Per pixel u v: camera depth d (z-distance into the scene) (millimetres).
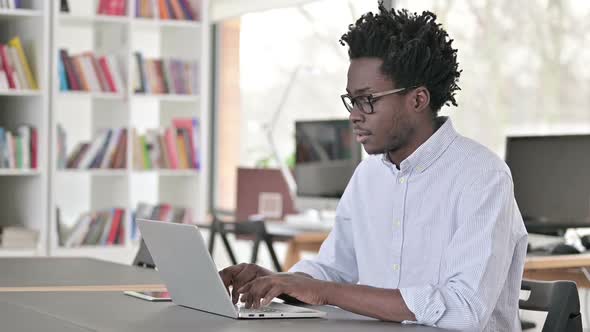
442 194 2109
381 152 2119
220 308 1935
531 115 5078
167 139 5910
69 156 5652
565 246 3814
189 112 6043
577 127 4863
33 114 5562
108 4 5715
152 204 6355
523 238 2098
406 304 1897
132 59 5766
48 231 5512
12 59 5457
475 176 2061
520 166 4312
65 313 1965
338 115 5941
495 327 2086
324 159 5336
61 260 3211
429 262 2129
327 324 1857
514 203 2072
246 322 1860
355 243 2320
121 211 5734
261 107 6582
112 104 5871
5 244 5383
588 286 3959
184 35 6070
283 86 6398
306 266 2385
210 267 1877
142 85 5809
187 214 5965
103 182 5961
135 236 5828
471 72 5363
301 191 5496
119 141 5738
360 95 2070
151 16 5859
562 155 4133
